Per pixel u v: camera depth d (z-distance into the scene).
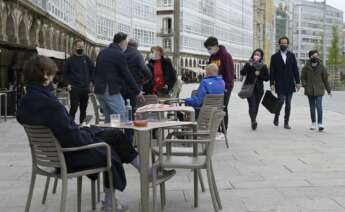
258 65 13.49
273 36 169.88
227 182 7.45
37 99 5.21
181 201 6.50
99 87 9.24
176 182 7.50
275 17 173.50
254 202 6.37
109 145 5.75
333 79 46.62
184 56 99.12
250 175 7.90
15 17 29.22
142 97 10.97
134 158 6.09
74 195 6.86
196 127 7.31
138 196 6.77
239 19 136.38
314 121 13.62
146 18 86.00
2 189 7.19
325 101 26.88
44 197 6.44
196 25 105.25
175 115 10.52
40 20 35.59
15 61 25.00
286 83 13.71
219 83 10.30
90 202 6.52
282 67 13.66
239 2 136.00
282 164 8.75
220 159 9.27
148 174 5.73
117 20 74.19
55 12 38.88
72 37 49.28
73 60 14.18
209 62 11.90
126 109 9.52
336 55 87.44
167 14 103.81
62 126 5.20
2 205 6.38
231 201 6.42
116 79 9.23
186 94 37.50
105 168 5.52
